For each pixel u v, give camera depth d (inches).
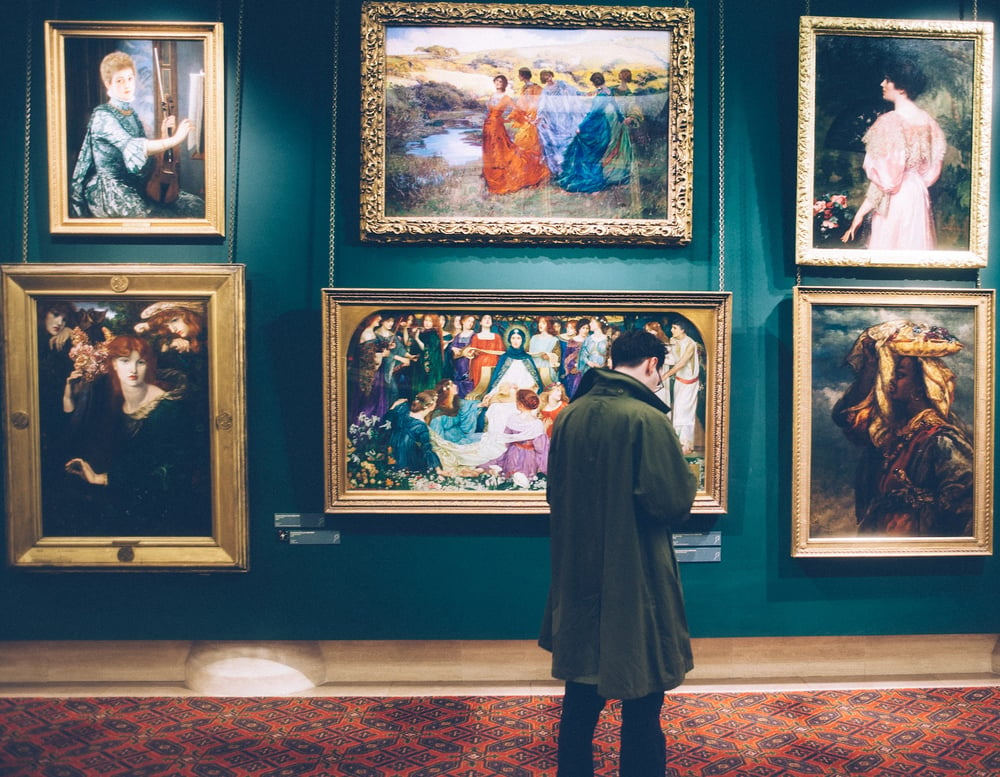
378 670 180.9
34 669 179.0
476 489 175.9
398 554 179.0
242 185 175.8
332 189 176.1
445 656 180.7
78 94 171.2
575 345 174.4
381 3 170.4
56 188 171.8
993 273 181.8
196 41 171.3
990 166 181.9
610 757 142.4
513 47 173.0
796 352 175.9
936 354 178.1
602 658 109.2
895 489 179.2
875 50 174.7
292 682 175.3
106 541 174.7
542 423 175.2
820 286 176.1
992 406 179.6
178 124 172.4
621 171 174.9
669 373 174.7
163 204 173.6
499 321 174.4
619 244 176.4
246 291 176.1
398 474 175.2
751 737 151.5
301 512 178.1
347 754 144.2
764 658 181.8
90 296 171.3
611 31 173.5
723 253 178.9
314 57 175.5
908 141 176.2
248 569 177.2
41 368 172.7
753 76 178.5
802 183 174.4
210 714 161.8
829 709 164.7
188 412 174.4
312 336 176.7
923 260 177.3
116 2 174.7
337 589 179.0
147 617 178.7
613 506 112.4
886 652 183.0
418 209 174.1
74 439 173.8
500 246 176.9
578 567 114.2
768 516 181.3
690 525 180.4
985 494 180.1
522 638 179.9
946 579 183.6
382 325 173.2
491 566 179.6
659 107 174.2
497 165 174.1
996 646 183.0
